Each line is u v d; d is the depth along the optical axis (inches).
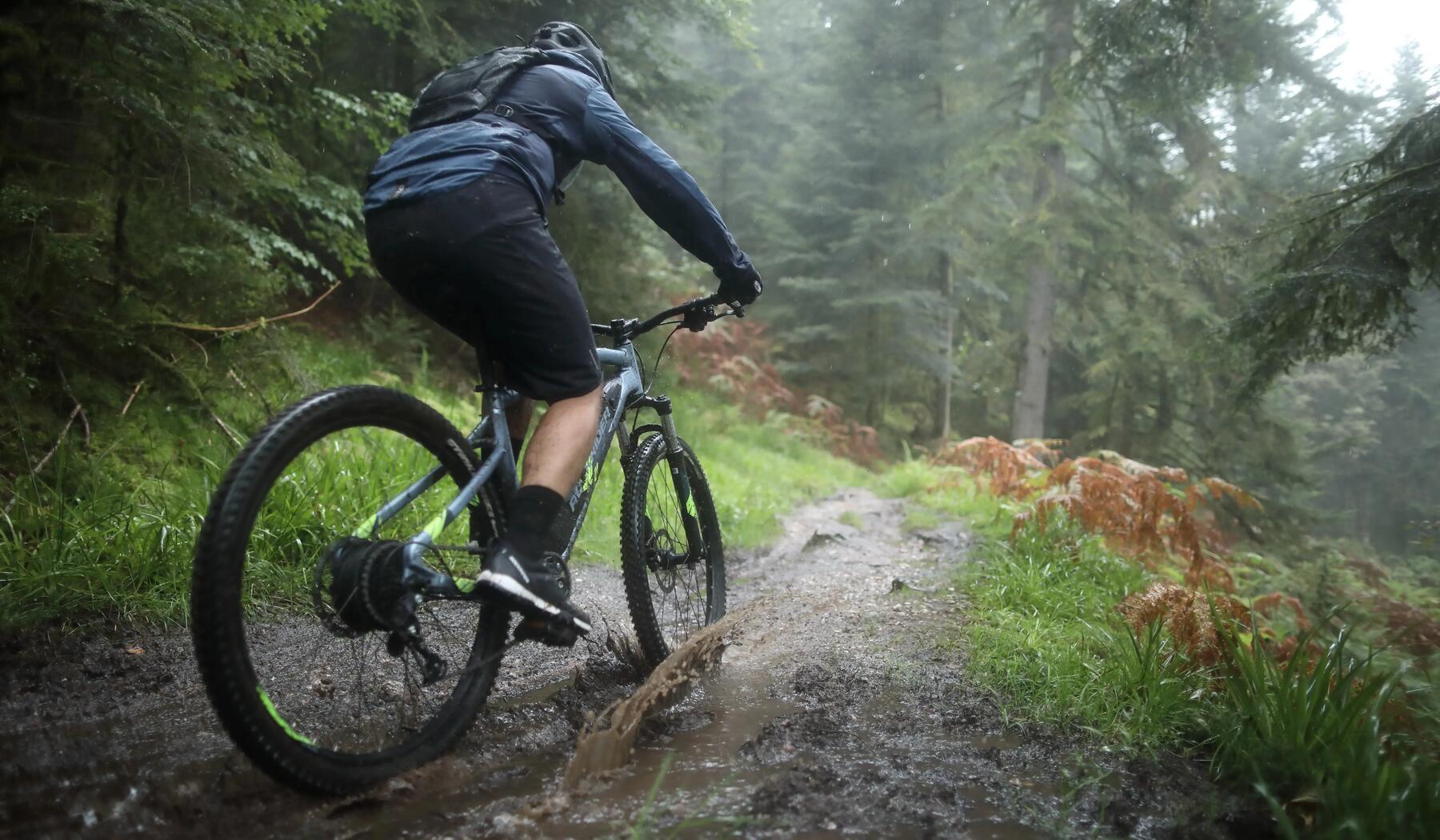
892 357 733.3
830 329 706.2
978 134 627.8
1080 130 600.7
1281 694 85.2
